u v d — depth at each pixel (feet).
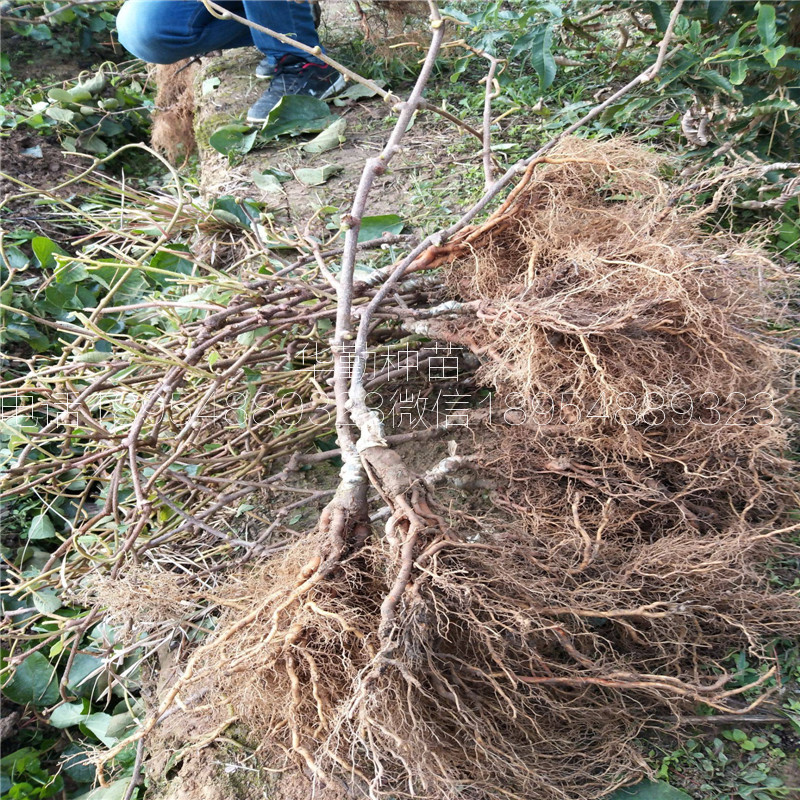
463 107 9.35
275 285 5.59
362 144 9.06
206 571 5.22
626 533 4.60
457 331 4.93
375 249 6.82
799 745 3.86
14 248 8.82
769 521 4.58
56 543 7.05
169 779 4.42
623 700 4.02
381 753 3.54
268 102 9.69
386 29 9.90
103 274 6.77
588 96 8.79
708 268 4.56
